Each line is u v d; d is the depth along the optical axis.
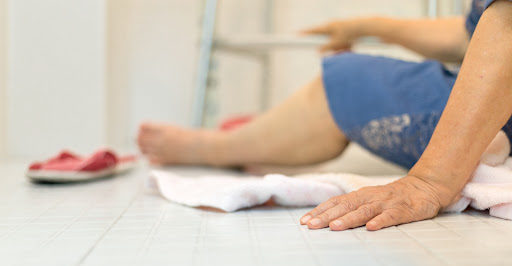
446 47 0.99
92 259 0.47
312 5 2.11
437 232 0.56
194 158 1.21
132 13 2.08
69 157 1.11
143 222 0.63
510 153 0.75
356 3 2.08
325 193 0.71
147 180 0.90
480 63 0.57
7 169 1.25
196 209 0.72
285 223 0.62
